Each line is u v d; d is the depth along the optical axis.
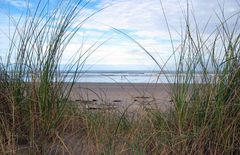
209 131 2.41
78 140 2.74
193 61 2.66
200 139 2.39
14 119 2.63
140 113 2.94
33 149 2.43
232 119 2.40
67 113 2.90
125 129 2.88
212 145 2.42
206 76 2.59
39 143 2.48
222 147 2.40
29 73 2.77
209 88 2.53
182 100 2.57
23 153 2.42
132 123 2.99
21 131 2.61
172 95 2.71
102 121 2.94
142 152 2.39
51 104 2.64
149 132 2.62
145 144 2.49
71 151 2.54
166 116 2.80
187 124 2.53
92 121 2.88
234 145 2.42
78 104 3.34
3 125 2.53
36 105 2.64
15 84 2.74
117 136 2.60
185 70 2.66
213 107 2.47
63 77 2.82
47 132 2.54
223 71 2.53
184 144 2.38
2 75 2.81
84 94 7.67
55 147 2.58
